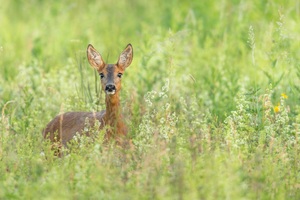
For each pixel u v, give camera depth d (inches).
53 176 444.5
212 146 494.0
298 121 550.3
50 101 650.2
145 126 526.3
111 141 521.7
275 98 623.2
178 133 514.3
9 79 723.4
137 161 468.4
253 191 432.5
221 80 685.9
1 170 482.9
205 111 598.2
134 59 708.7
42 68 757.3
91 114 580.4
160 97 590.6
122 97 621.9
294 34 719.7
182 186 412.2
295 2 816.9
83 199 424.5
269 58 695.7
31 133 558.3
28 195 426.3
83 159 469.4
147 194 424.5
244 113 542.3
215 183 421.4
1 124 553.9
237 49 769.6
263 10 826.2
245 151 488.4
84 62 688.4
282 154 482.6
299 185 453.1
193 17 818.2
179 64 687.1
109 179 438.0
